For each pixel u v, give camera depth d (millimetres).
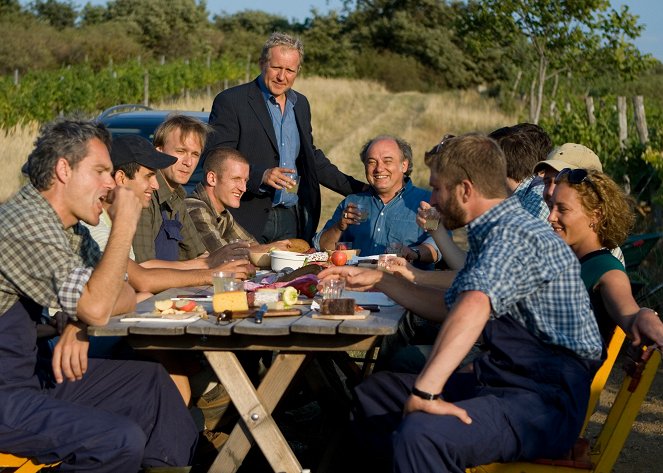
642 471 4590
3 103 20516
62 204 3424
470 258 3230
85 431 3211
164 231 4922
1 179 14617
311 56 50344
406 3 54500
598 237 3730
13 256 3283
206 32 57094
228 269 4301
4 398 3264
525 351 3162
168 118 5039
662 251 8477
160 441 3527
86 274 3277
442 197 3246
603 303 3623
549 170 4371
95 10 57750
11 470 3266
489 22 21266
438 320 3609
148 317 3414
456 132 27094
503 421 3020
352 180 6582
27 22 48688
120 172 4270
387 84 50188
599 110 15102
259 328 3158
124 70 28625
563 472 3150
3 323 3336
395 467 2910
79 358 3361
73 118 3510
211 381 4180
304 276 3965
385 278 3645
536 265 3037
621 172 11508
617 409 3420
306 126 6578
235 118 6328
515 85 32781
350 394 5004
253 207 6250
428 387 2898
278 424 4977
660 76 40406
